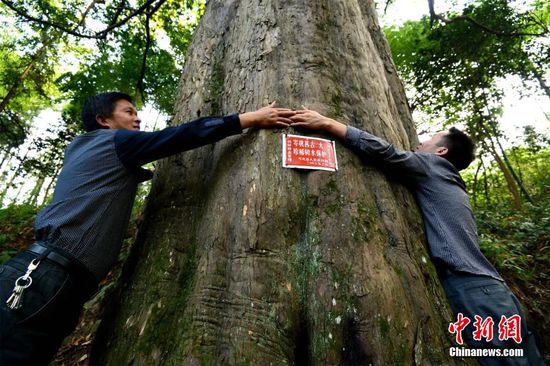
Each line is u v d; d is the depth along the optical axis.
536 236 3.86
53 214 1.30
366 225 1.38
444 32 7.80
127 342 1.34
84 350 2.51
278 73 1.84
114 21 6.14
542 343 2.41
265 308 1.20
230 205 1.48
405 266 1.38
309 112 1.62
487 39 7.73
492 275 1.50
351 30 2.19
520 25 7.51
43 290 1.17
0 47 9.14
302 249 1.35
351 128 1.62
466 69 8.55
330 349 1.14
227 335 1.19
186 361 1.17
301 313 1.24
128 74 8.00
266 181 1.45
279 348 1.14
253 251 1.31
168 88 8.45
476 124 9.73
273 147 1.54
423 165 1.74
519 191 9.80
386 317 1.18
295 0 2.12
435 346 1.23
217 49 2.33
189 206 1.67
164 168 1.83
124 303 1.49
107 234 1.37
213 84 2.12
